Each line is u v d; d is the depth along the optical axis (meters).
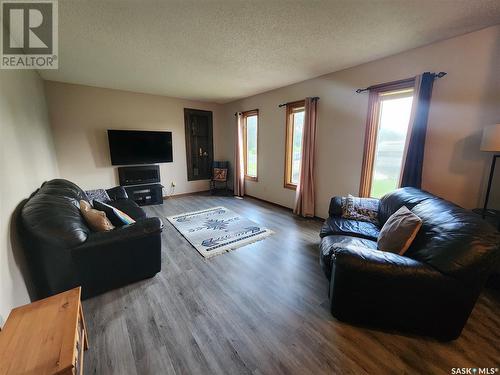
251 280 2.17
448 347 1.43
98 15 1.86
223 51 2.58
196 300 1.89
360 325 1.61
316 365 1.33
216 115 5.92
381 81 2.80
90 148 4.29
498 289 1.94
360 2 1.70
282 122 4.30
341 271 1.52
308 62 2.91
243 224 3.63
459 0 1.66
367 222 2.48
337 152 3.41
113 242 1.88
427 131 2.46
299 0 1.68
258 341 1.49
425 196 1.99
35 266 1.74
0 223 1.37
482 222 1.38
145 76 3.54
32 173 2.30
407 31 2.12
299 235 3.20
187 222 3.74
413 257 1.55
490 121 2.10
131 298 1.91
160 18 1.91
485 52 2.07
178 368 1.31
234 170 5.78
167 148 5.01
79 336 1.22
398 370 1.30
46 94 3.77
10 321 1.08
